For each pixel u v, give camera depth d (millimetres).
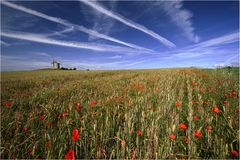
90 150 1939
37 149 2000
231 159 1692
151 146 1869
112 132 2354
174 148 1900
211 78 8117
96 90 5805
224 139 2037
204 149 1881
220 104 3645
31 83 9562
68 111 3377
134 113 2895
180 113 3006
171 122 2383
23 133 2299
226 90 4750
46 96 4895
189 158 1681
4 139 2199
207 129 2092
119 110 3371
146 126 2359
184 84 6887
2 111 3203
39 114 3260
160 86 5844
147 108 3133
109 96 4547
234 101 3623
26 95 5168
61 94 5289
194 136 2014
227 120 2539
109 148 2025
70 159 1493
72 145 1990
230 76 7980
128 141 2023
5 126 2537
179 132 2357
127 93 5164
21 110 3584
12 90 6555
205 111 2969
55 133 2293
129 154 1773
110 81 9016
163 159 1661
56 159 1775
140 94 5055
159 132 2205
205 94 4543
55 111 3463
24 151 1955
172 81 7230
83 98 4574
